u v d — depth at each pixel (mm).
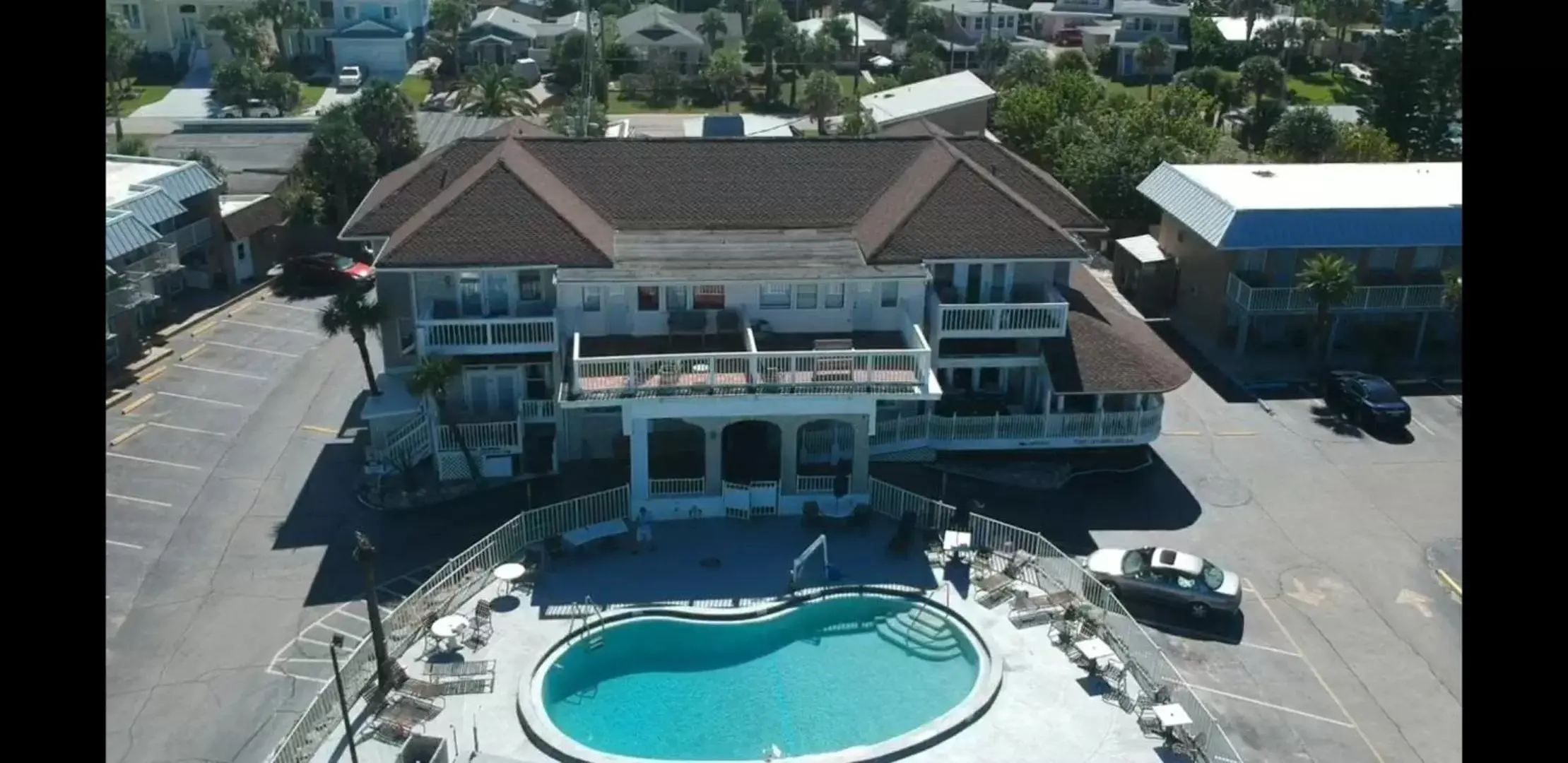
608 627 35531
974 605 36688
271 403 50750
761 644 35250
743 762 30406
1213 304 58531
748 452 44656
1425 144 92062
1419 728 32625
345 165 67750
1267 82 104250
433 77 119312
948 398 47281
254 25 120812
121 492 42969
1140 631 35125
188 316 59812
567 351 43250
